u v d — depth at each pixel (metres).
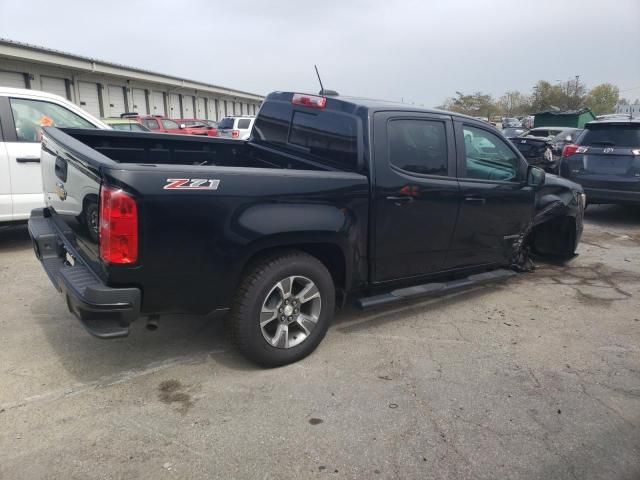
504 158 4.85
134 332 4.03
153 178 2.80
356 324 4.38
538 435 2.91
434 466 2.62
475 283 4.74
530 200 5.10
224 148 5.01
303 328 3.61
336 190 3.52
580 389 3.42
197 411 3.02
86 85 28.50
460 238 4.47
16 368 3.43
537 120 34.81
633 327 4.49
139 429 2.83
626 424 3.04
